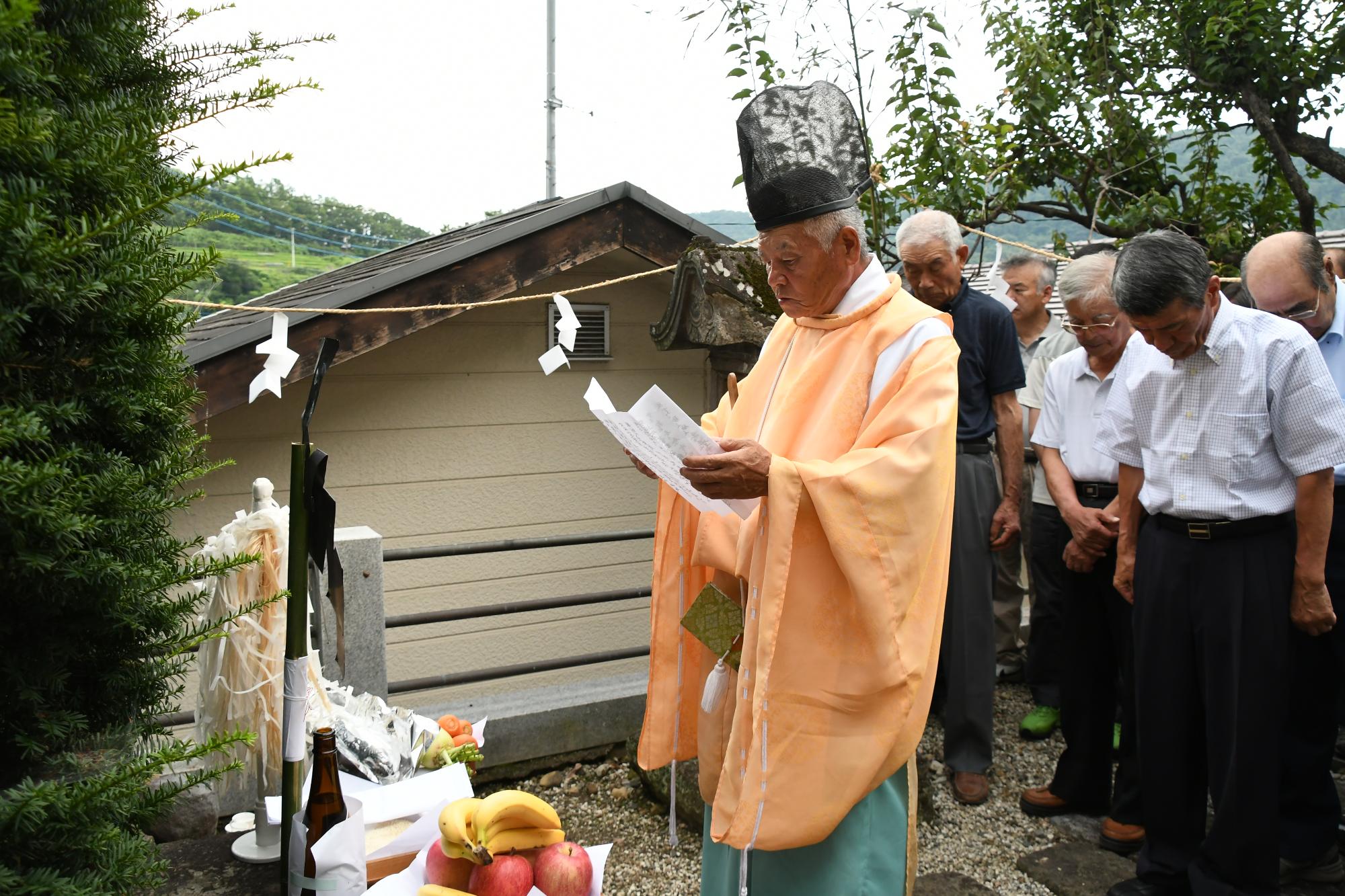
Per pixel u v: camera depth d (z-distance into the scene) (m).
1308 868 2.95
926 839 3.28
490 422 4.91
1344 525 2.90
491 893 1.55
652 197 4.43
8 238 0.99
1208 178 6.21
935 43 5.01
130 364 1.17
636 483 5.27
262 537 2.08
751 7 4.48
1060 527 3.90
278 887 1.83
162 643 1.31
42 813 1.05
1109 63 5.91
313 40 1.29
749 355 3.67
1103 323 3.21
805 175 1.85
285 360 1.68
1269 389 2.47
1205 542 2.56
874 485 1.70
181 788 1.26
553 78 9.75
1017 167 6.10
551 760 3.81
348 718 2.14
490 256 4.16
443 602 4.88
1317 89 5.75
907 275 3.52
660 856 3.23
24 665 1.14
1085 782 3.34
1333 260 3.88
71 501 1.07
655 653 2.23
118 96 1.21
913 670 1.75
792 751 1.76
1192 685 2.65
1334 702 2.91
